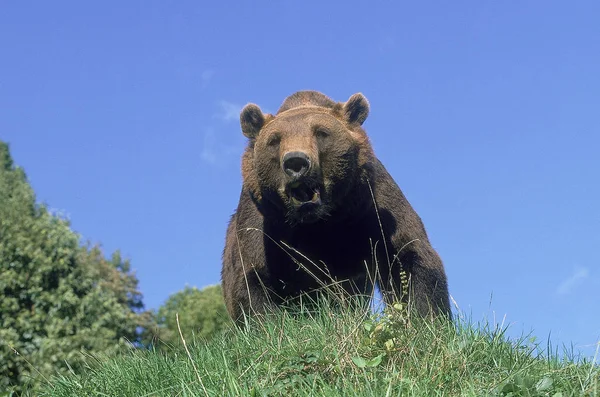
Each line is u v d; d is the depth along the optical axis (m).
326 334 8.02
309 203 9.75
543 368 7.60
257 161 10.10
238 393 6.88
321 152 9.90
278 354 7.77
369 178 10.30
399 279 10.42
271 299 10.66
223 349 8.45
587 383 6.84
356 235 10.56
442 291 10.35
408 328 7.95
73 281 30.44
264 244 10.60
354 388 6.79
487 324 8.37
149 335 33.09
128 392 7.90
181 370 7.89
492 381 7.25
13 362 27.11
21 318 28.64
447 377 7.14
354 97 10.60
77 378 8.97
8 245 29.72
